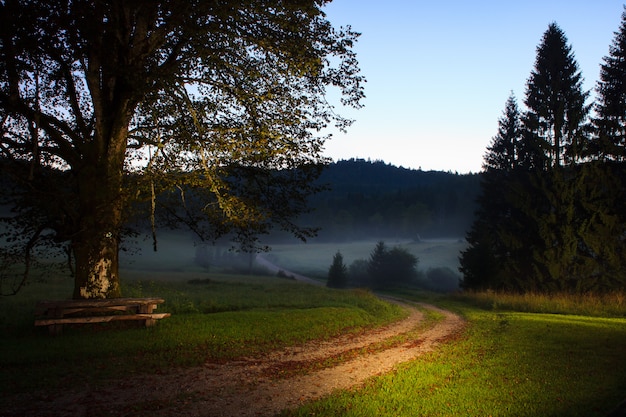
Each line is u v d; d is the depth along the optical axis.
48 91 14.77
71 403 6.92
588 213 35.94
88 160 13.26
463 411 6.81
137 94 12.45
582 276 35.34
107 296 13.60
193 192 15.33
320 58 14.23
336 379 8.96
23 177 12.27
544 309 23.92
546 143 38.09
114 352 10.34
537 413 6.72
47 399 7.07
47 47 11.98
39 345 10.48
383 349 12.45
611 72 37.97
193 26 12.16
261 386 8.30
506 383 8.51
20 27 11.28
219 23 12.66
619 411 6.40
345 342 13.56
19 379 8.05
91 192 13.07
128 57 13.14
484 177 55.06
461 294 35.66
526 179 46.38
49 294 23.62
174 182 12.98
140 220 14.81
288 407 7.08
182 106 13.79
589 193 36.31
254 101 13.88
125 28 12.79
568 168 37.62
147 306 13.18
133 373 8.82
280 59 13.71
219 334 12.80
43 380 8.06
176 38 14.01
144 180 12.79
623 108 36.81
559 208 36.94
